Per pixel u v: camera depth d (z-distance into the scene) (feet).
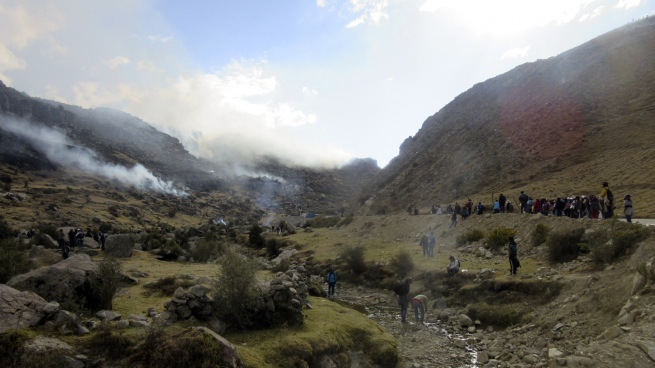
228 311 46.09
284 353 41.42
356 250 113.09
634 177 159.74
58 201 385.29
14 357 32.30
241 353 38.17
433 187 343.05
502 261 89.40
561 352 45.24
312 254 143.33
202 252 145.18
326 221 243.60
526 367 46.01
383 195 422.00
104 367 33.81
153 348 34.58
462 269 85.30
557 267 73.51
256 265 50.34
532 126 314.35
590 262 68.85
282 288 50.65
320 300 68.44
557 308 58.49
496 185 262.47
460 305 74.64
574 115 286.66
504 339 56.80
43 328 36.70
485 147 342.23
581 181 186.50
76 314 39.96
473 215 127.54
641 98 255.29
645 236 61.67
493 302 70.18
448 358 52.29
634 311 43.19
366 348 50.37
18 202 339.98
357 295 94.38
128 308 51.26
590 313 52.37
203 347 33.73
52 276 44.34
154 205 504.84
